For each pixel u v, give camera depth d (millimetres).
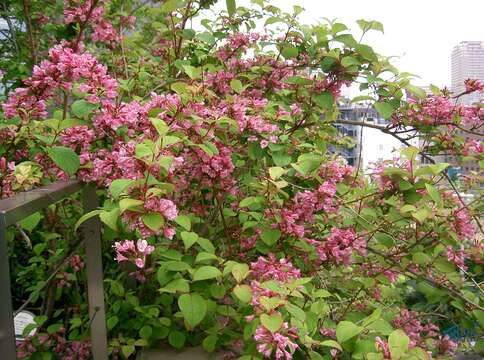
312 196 2021
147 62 3145
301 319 1382
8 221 1109
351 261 2424
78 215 2566
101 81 1778
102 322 1975
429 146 2662
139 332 2188
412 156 2127
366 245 2307
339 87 2381
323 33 2373
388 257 2350
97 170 1695
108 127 1826
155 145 1528
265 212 2033
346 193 2500
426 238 2312
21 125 1827
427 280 2318
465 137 2631
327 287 2525
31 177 1697
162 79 3102
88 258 1919
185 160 1966
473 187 2768
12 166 1681
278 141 2207
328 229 2398
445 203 2514
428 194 2178
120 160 1491
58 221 2646
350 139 3572
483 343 2324
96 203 1895
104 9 2797
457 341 2811
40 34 3564
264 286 1497
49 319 2688
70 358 2229
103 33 2809
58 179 1919
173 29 2918
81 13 2518
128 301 2279
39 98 1836
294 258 2186
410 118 2508
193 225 2461
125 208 1344
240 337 2043
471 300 2293
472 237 2359
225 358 2109
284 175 2291
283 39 2691
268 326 1344
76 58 1756
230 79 2596
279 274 1684
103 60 3412
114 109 1784
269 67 2635
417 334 2432
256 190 2199
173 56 3158
